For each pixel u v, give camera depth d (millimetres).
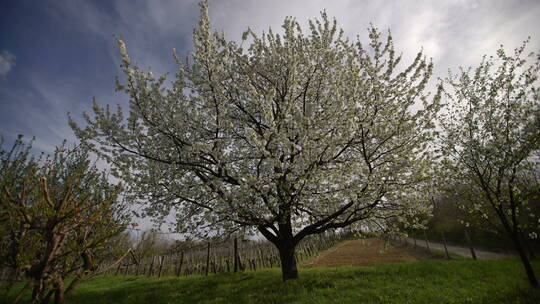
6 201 4605
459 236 29531
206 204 10875
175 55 12078
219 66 10352
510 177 8891
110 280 17078
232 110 11391
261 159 9859
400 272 11047
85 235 5285
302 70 11875
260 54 12781
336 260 23453
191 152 10000
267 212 10086
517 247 8719
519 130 8875
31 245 4754
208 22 10000
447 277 10188
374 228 11195
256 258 25766
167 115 10430
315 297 8391
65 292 5105
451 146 9719
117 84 9930
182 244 11258
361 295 8406
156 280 14469
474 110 9711
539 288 8156
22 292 4539
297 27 12406
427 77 10031
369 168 9547
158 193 10703
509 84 9031
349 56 11211
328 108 10391
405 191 10258
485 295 7992
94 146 9977
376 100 10188
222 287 11062
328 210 10586
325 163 9875
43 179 4781
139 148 10664
